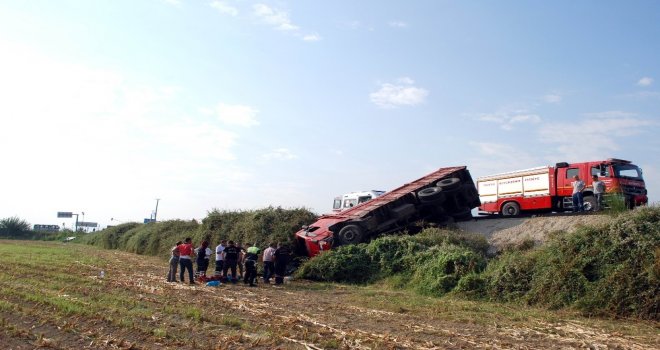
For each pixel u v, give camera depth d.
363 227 21.53
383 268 18.58
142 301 12.40
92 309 10.48
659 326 10.59
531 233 19.56
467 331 9.86
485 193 26.80
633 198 21.38
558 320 11.12
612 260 12.39
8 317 9.73
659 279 11.30
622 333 9.79
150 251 39.06
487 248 19.36
